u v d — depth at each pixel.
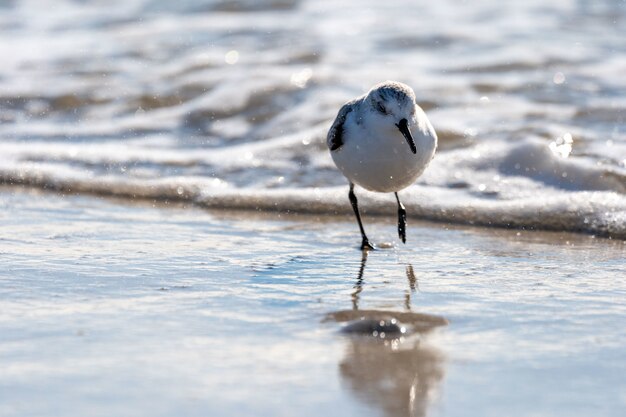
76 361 6.61
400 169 10.31
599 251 10.60
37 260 9.80
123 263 9.79
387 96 10.02
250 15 23.36
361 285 9.07
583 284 9.05
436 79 17.56
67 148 15.74
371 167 10.34
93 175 14.62
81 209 13.01
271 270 9.68
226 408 5.76
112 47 21.06
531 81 17.22
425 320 7.75
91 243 10.77
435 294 8.70
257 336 7.25
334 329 7.44
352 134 10.27
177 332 7.33
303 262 10.11
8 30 22.91
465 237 11.48
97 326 7.47
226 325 7.55
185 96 17.81
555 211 11.94
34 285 8.77
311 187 13.71
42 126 16.94
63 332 7.30
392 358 6.72
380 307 8.20
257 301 8.36
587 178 12.95
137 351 6.84
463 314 7.95
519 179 13.20
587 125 14.95
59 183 14.45
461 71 17.98
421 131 10.20
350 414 5.70
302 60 19.14
